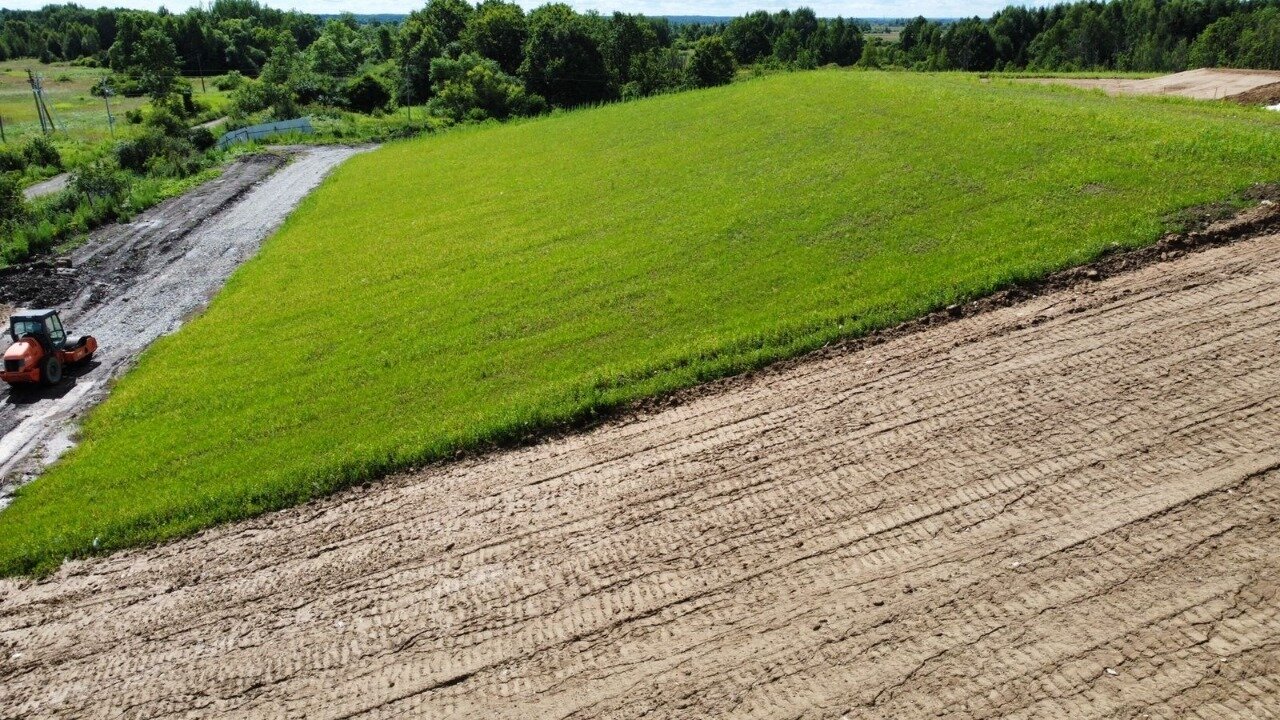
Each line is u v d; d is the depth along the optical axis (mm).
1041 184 24234
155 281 34594
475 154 51938
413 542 14766
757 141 39344
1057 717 9383
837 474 14141
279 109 83500
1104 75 54062
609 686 10891
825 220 26250
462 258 31141
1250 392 13844
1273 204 19266
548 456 16750
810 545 12680
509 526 14641
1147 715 9219
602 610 12219
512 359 21641
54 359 25094
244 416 21078
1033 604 10844
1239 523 11422
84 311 31609
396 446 17953
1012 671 10000
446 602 13055
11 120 93375
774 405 16688
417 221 37938
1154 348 15453
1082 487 12656
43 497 18688
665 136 45781
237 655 12758
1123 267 18500
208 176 53594
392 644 12398
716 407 17156
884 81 46219
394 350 23719
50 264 36438
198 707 11859
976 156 28453
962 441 14234
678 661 11062
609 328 22266
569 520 14445
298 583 14227
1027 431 14117
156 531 16531
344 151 61969
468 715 10875
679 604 12047
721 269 24547
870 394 16203
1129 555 11273
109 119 90125
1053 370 15508
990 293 18859
